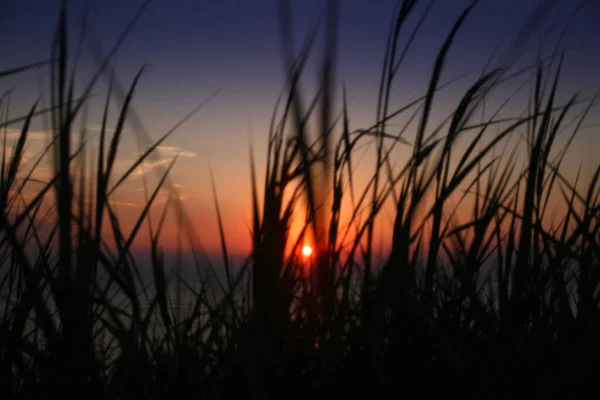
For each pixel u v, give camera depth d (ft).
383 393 8.83
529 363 9.06
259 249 8.47
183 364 8.96
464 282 9.10
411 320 8.83
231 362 8.84
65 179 7.69
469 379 8.89
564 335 9.18
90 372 8.00
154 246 8.76
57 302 7.87
